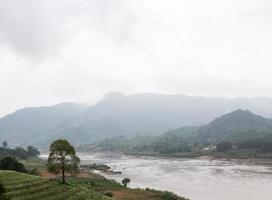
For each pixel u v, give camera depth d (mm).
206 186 141375
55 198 70312
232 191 129000
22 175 80812
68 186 81688
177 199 101375
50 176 136500
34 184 75000
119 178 168750
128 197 98062
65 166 84812
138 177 173250
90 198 76312
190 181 156750
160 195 102125
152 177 173000
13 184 72000
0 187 67000
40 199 68062
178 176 176375
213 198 115625
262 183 149000
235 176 174375
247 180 158625
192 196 118875
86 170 197500
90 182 125312
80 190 80938
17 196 66438
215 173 189000
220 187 138625
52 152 84250
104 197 82562
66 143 84875
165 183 150375
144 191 108750
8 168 107438
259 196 119438
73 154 85438
